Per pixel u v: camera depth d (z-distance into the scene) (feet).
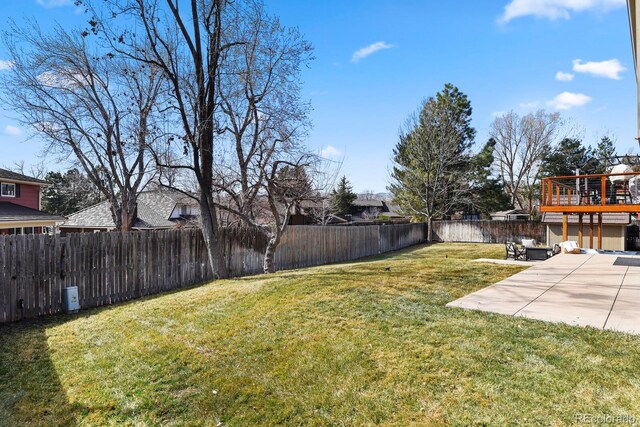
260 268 38.17
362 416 9.18
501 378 9.80
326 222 91.66
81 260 23.79
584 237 53.88
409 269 27.78
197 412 10.23
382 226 63.67
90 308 23.68
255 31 35.40
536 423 8.00
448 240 82.17
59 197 110.42
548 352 10.92
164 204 91.86
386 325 14.20
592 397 8.61
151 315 18.78
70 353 14.85
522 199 125.90
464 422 8.39
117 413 10.49
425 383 10.08
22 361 14.29
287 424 9.32
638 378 9.21
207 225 30.68
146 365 13.14
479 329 13.05
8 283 20.57
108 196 55.52
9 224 51.13
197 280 31.32
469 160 85.10
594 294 18.29
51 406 11.01
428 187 81.10
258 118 39.14
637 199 48.67
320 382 10.90
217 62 31.55
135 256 26.76
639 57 20.72
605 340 11.54
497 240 76.89
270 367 12.12
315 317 15.84
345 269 29.01
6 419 10.41
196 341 14.73
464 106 88.79
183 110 30.35
